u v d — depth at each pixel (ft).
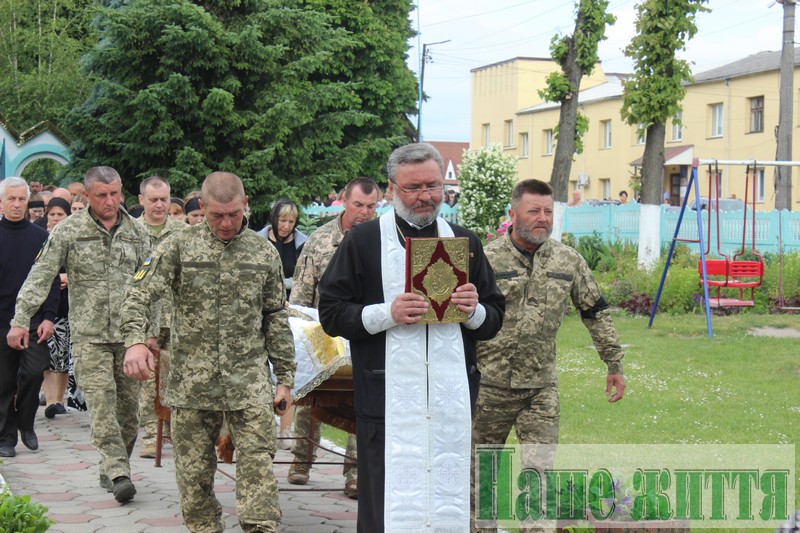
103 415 23.39
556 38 73.92
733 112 134.41
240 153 65.72
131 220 24.93
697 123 141.28
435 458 14.85
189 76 63.77
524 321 18.01
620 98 153.38
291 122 66.39
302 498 23.88
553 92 73.72
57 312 32.24
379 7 121.39
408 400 14.83
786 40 94.22
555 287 18.26
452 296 14.71
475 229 88.07
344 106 105.70
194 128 64.80
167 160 64.90
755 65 131.85
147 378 17.71
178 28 61.72
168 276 17.83
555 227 76.28
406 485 14.78
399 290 14.99
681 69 69.67
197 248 17.80
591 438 28.76
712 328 55.01
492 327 15.47
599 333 19.19
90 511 22.20
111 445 23.17
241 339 17.87
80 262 23.99
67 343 34.88
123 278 24.25
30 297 23.98
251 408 17.80
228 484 25.38
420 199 15.02
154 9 63.46
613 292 64.28
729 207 95.71
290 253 32.50
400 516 14.74
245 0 68.49
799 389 37.60
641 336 52.65
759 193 131.13
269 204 63.98
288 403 18.31
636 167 148.05
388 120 118.62
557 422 18.33
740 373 41.22
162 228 30.07
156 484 25.00
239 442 17.85
